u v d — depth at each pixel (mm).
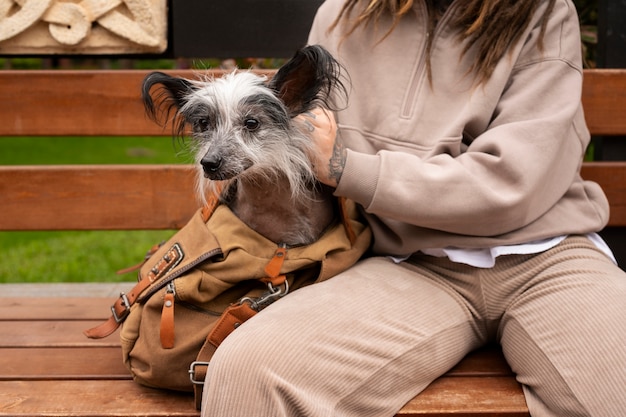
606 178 2506
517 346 1737
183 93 1950
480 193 1682
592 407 1549
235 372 1473
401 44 1911
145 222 2604
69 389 1788
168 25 2547
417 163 1722
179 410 1679
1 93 2543
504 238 1780
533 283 1769
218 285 1704
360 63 1956
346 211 1892
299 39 2549
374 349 1598
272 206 1807
